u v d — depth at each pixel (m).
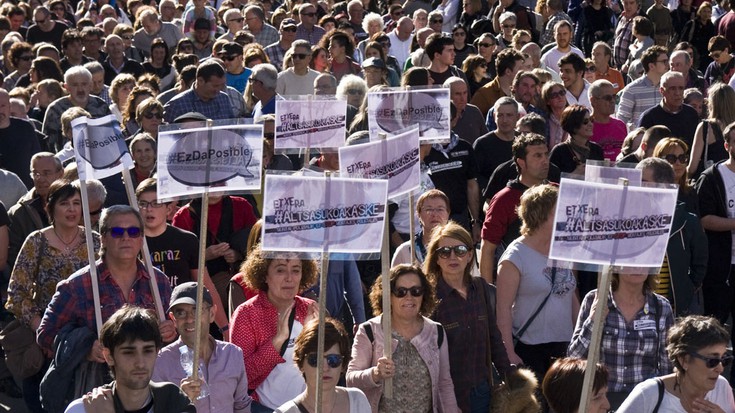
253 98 21.42
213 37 31.42
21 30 31.28
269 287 10.67
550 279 11.46
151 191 12.16
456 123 18.91
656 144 14.79
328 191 9.34
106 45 26.62
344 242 9.36
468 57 22.95
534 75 19.64
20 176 17.95
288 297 10.63
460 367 10.90
